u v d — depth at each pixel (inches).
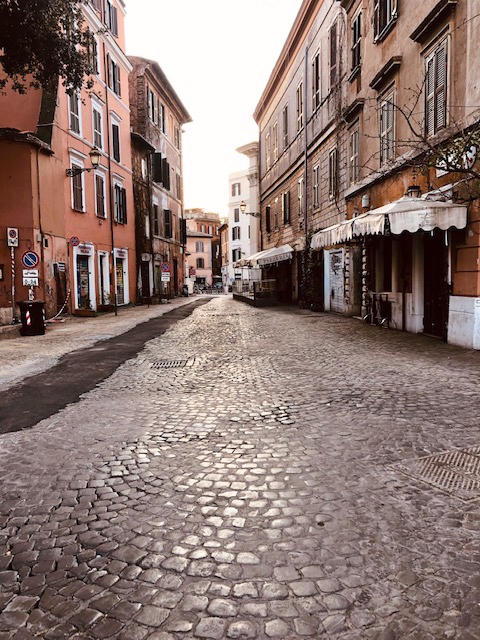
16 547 112.4
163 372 313.6
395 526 115.8
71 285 795.4
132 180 1151.0
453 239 381.1
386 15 509.7
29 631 85.7
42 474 153.8
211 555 106.7
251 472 149.6
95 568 103.3
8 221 658.8
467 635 81.5
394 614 86.9
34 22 456.1
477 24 341.7
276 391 251.1
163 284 1422.2
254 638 82.4
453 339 382.9
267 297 1027.9
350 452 162.9
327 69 747.4
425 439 173.0
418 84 436.5
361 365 311.4
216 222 3580.2
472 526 115.0
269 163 1266.0
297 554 105.8
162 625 86.0
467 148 307.7
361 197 606.2
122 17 1089.4
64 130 778.8
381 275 550.3
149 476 149.6
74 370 331.0
